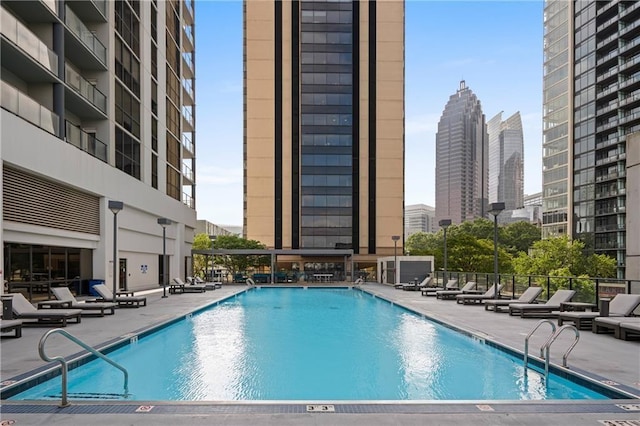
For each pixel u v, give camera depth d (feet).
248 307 57.98
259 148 166.61
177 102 112.16
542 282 51.08
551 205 250.57
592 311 39.78
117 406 15.10
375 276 141.38
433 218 599.16
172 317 41.42
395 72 168.14
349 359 27.07
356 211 164.96
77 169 56.13
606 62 207.72
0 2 49.62
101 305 42.04
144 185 82.84
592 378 19.36
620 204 197.77
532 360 23.76
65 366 15.28
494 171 584.81
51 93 54.19
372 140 166.81
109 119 68.95
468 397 19.66
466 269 147.95
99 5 67.31
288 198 165.68
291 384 21.86
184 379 22.61
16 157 43.06
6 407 14.96
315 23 168.45
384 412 14.75
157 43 94.73
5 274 45.65
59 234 53.78
